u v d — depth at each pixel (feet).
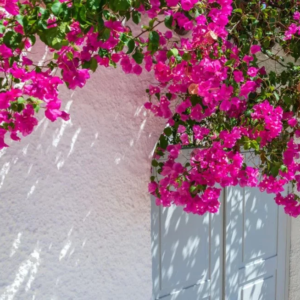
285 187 11.72
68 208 6.35
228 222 10.48
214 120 7.36
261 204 11.34
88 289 6.66
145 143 7.17
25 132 4.70
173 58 5.86
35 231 6.04
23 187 5.89
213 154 6.55
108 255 6.87
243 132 6.95
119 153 6.87
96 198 6.66
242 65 6.64
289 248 12.10
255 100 7.44
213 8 5.73
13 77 4.88
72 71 5.08
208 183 6.68
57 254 6.29
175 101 7.15
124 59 5.92
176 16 5.58
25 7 4.84
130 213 7.10
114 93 6.70
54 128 6.13
